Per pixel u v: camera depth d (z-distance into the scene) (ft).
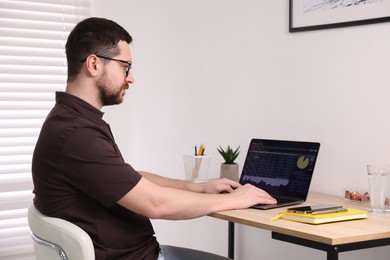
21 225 9.42
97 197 5.44
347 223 5.76
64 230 5.22
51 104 9.57
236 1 9.00
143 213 5.64
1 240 9.33
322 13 7.77
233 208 6.30
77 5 9.57
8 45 9.20
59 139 5.45
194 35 9.62
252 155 7.93
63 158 5.43
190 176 8.27
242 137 9.02
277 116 8.48
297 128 8.21
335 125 7.71
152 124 9.91
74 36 5.96
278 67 8.44
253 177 7.77
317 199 7.27
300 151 7.36
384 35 7.08
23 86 9.36
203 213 6.07
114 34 6.02
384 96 7.11
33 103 9.45
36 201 5.79
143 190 5.57
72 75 5.97
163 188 5.81
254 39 8.77
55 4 9.47
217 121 9.37
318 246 5.40
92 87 5.93
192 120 9.70
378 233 5.33
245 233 9.22
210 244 9.70
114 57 5.99
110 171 5.41
